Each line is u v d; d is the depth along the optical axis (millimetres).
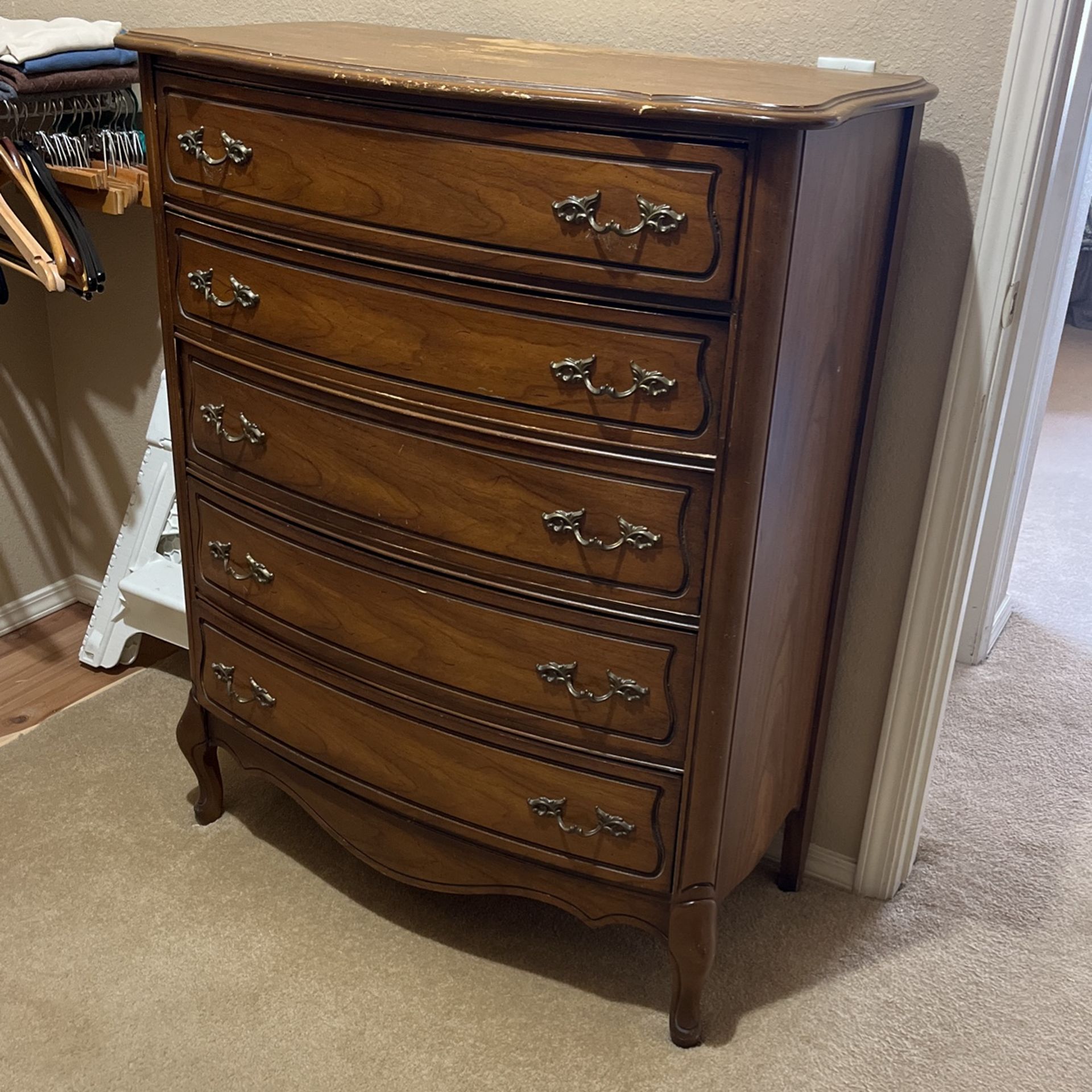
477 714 1558
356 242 1402
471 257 1328
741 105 1132
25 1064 1563
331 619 1639
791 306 1261
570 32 1755
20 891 1853
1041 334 2314
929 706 1810
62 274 1938
